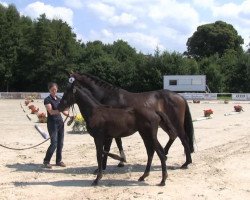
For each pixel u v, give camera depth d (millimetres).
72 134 18188
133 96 10547
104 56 70625
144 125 8961
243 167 10852
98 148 9039
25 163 11555
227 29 89125
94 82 10383
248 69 67812
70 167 11062
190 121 11227
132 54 78062
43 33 68625
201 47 91562
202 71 67125
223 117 27375
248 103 46875
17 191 8484
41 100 52969
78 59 71250
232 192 8391
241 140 16016
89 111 9156
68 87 9594
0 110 33469
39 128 19516
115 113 9047
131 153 13203
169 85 60938
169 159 12164
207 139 16469
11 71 68750
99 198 7934
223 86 67062
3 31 69062
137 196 8023
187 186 8844
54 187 8836
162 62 66312
